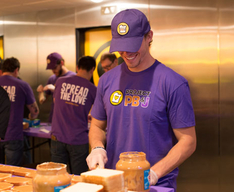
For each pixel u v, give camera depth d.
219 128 3.67
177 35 3.84
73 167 3.14
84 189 0.98
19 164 3.59
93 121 1.80
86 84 3.11
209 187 3.75
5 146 3.51
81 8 4.43
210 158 3.73
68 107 3.10
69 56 4.58
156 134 1.54
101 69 4.45
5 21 5.15
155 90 1.55
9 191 1.30
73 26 4.51
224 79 3.62
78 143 3.08
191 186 3.85
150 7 3.98
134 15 1.47
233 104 3.58
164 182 1.51
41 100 4.20
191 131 1.53
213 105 3.69
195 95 3.79
